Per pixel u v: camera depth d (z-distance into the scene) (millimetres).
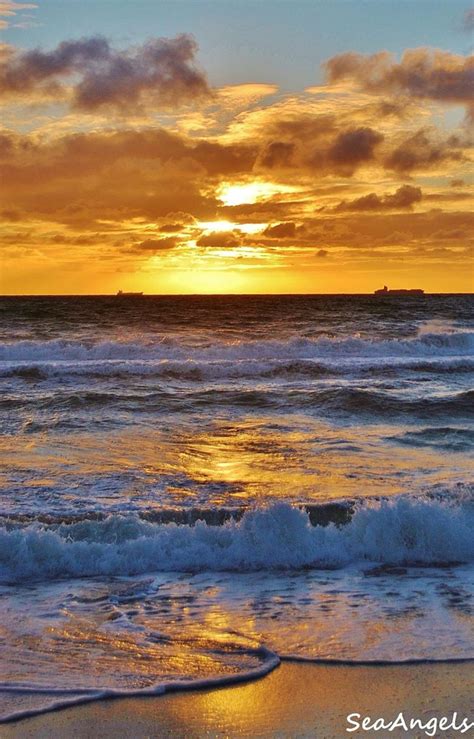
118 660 5102
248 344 27859
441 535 7422
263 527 7441
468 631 5539
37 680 4789
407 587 6523
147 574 6891
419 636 5449
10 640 5398
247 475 10430
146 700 4551
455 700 4531
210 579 6762
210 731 4199
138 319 47750
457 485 9602
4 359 26547
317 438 13266
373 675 4863
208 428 14219
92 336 35750
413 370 23016
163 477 10320
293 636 5480
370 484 9867
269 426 14445
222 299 102875
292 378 21688
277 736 4148
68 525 7613
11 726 4227
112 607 6074
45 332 38188
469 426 14547
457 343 29984
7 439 13008
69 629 5613
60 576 6832
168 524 7695
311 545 7336
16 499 8953
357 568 7066
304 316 52094
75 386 19672
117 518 7703
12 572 6855
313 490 9609
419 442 12852
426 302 84312
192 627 5668
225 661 5086
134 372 21578
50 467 10820
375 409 16141
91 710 4422
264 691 4660
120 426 14352
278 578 6793
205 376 21547
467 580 6699
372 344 29062
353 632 5551
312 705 4496
